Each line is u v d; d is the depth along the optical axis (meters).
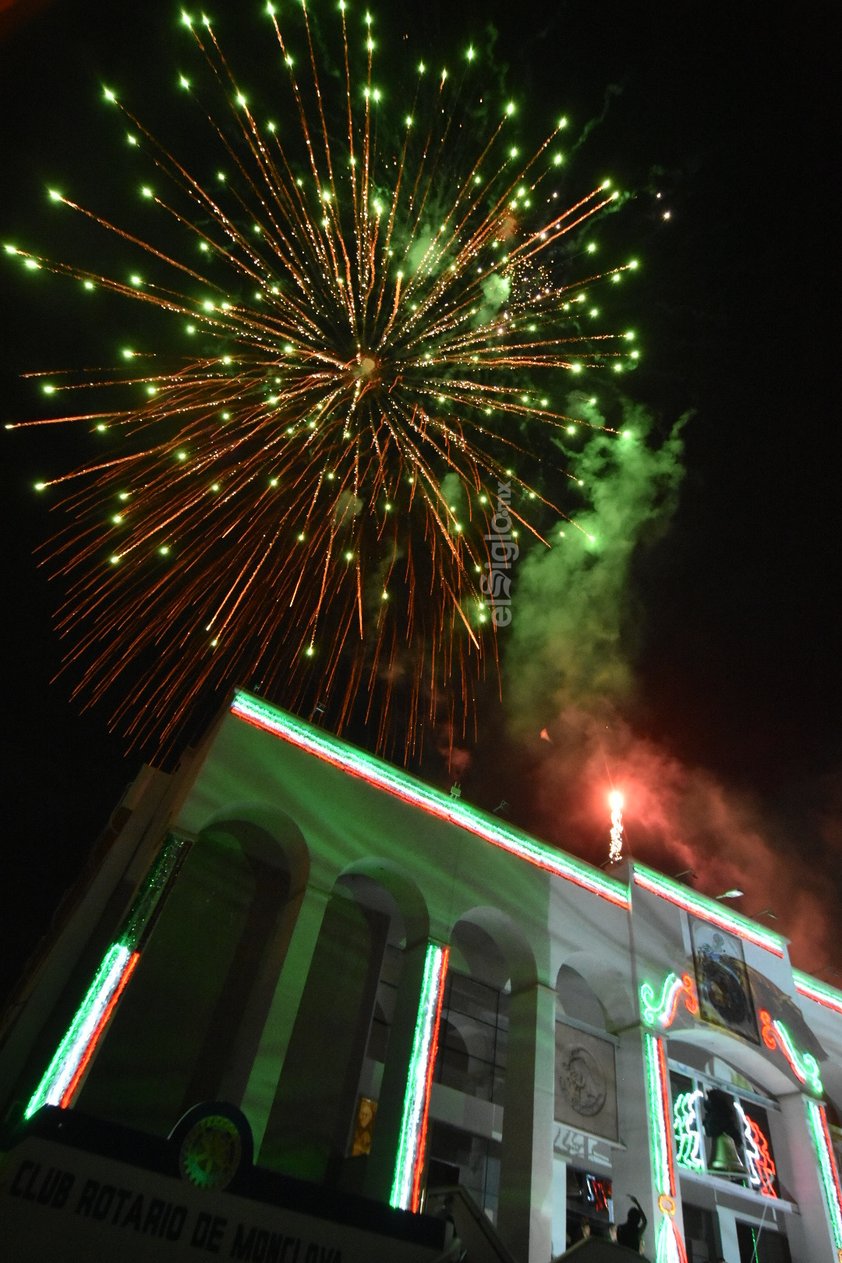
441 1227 6.75
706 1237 21.45
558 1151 19.62
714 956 24.25
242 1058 16.14
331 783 19.50
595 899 22.94
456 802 21.47
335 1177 17.06
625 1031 21.97
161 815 19.30
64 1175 5.66
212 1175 6.12
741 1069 24.34
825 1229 21.70
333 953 19.80
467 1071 20.81
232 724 18.80
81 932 17.20
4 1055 15.16
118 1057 16.06
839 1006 27.42
